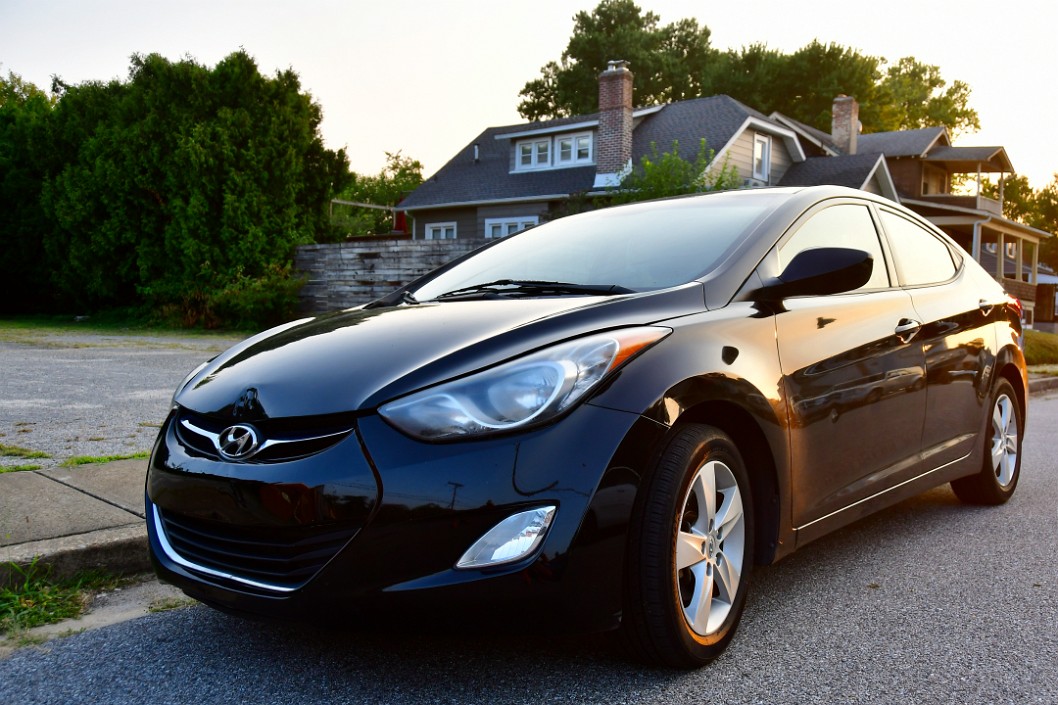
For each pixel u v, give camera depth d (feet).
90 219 64.08
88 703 7.46
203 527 7.77
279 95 63.72
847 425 10.03
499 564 6.80
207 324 58.44
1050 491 16.11
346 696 7.51
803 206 10.88
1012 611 9.71
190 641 8.77
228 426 7.76
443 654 8.34
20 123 73.61
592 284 9.87
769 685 7.75
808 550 12.17
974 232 96.89
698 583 8.03
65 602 9.72
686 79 184.96
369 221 184.85
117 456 15.37
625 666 8.06
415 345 7.94
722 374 8.19
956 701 7.49
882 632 9.05
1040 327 127.54
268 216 60.64
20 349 40.70
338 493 6.93
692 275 9.47
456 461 6.89
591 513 6.98
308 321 10.37
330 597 6.92
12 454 15.64
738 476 8.52
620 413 7.32
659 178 64.44
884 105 172.45
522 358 7.45
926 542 12.57
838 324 10.16
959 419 12.97
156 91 62.34
